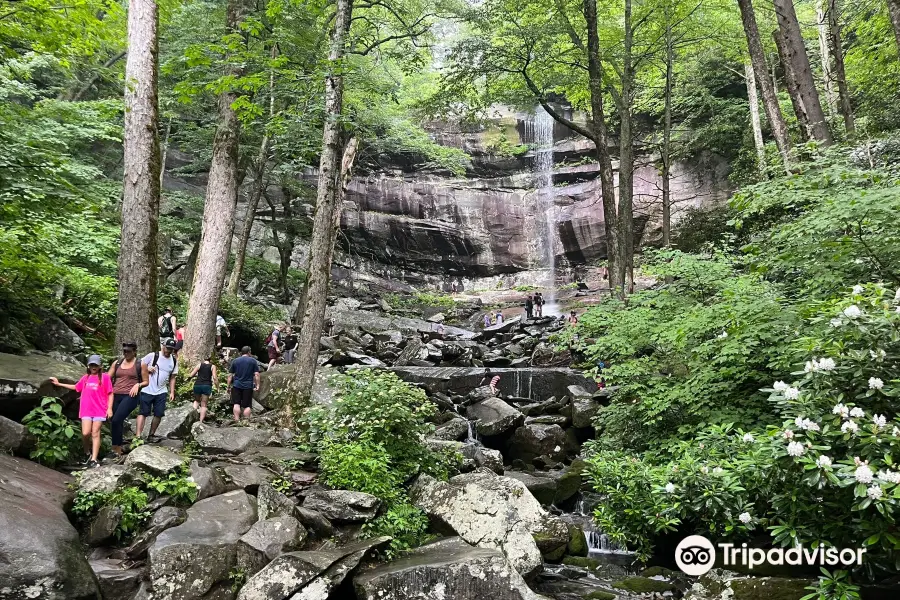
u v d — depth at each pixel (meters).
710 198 29.56
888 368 5.08
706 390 8.01
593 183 34.12
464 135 36.66
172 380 10.32
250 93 13.80
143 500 6.41
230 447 8.30
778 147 12.13
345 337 21.06
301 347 10.02
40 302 11.51
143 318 10.34
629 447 8.98
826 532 5.18
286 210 26.31
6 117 10.10
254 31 10.66
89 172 15.09
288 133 16.16
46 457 7.01
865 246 6.43
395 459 8.33
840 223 6.47
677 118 30.39
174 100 20.42
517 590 5.73
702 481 6.05
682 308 9.27
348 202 34.16
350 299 30.66
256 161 22.61
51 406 7.21
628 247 17.39
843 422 4.99
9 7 8.52
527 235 35.66
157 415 8.62
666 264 9.65
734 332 7.32
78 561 5.13
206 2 17.88
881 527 4.66
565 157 35.50
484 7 18.16
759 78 12.72
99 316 13.46
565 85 19.44
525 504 7.79
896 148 11.98
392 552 6.46
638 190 31.91
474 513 7.22
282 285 26.72
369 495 6.97
